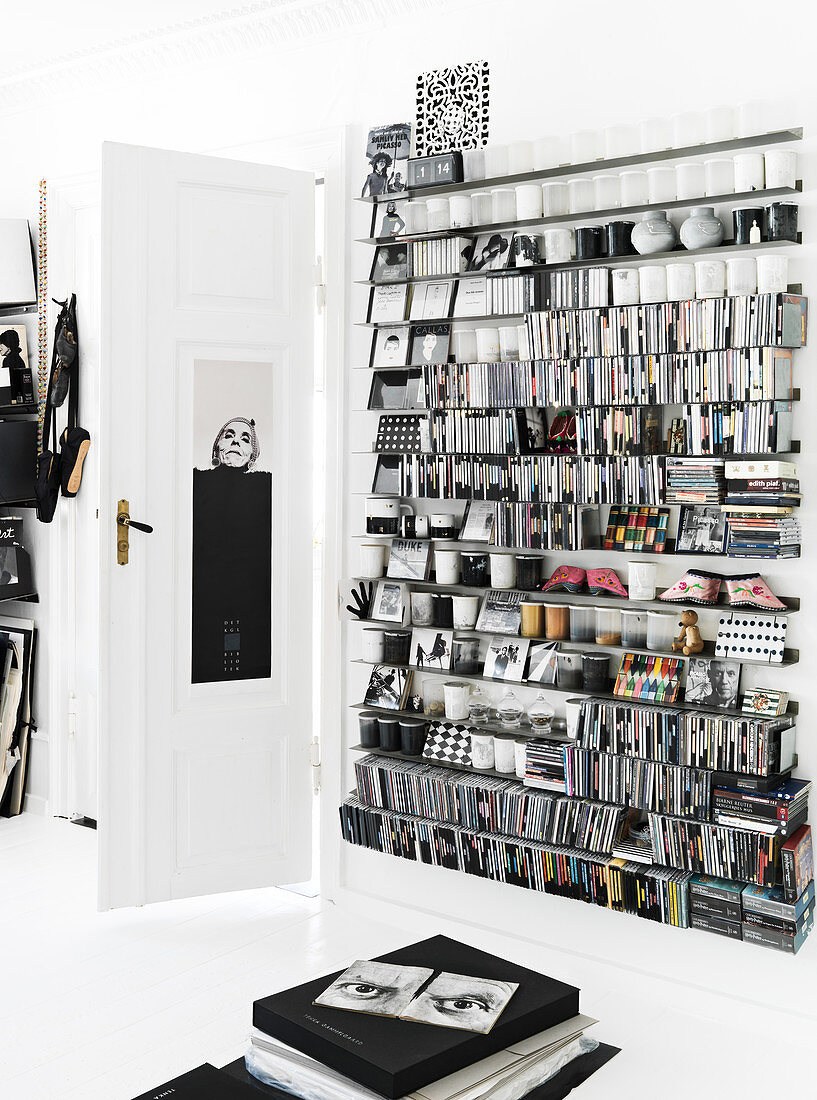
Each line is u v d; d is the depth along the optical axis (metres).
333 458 3.60
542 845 3.09
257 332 3.52
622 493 2.95
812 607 2.78
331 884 3.65
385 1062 1.92
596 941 3.12
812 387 2.76
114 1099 2.44
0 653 4.58
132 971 3.08
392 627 3.44
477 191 3.28
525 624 3.16
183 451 3.45
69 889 3.70
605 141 3.00
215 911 3.55
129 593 3.40
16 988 2.96
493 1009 2.11
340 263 3.54
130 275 3.35
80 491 4.43
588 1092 2.49
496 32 3.21
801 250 2.76
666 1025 2.85
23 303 4.48
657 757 2.88
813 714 2.79
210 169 3.42
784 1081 2.57
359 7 3.40
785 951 2.69
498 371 3.14
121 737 3.41
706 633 2.95
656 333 2.88
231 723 3.55
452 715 3.33
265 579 3.59
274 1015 2.10
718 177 2.83
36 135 4.40
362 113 3.48
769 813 2.70
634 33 2.98
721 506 2.80
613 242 2.98
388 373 3.43
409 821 3.31
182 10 3.60
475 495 3.21
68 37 3.84
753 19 2.80
